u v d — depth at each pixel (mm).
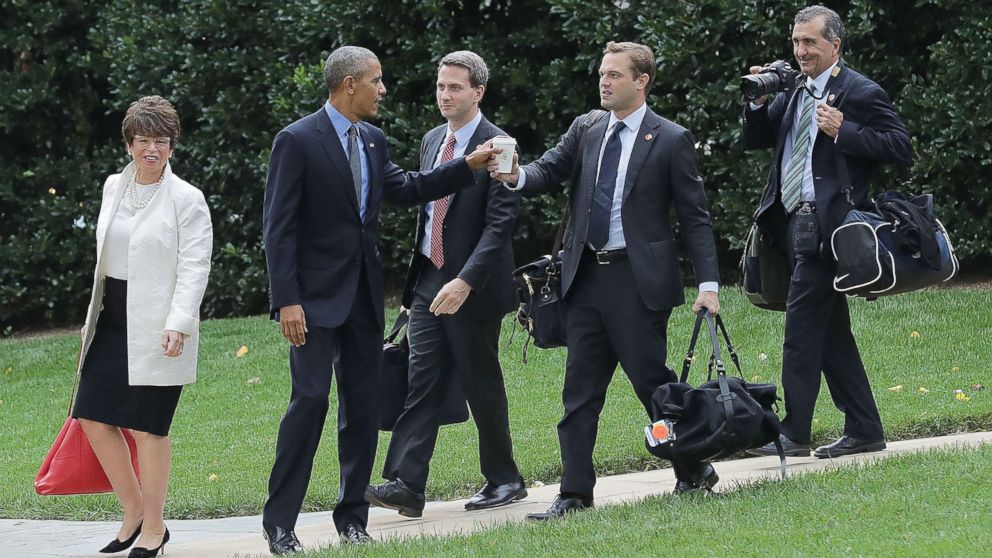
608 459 23891
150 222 17625
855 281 20078
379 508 21906
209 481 24594
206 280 17719
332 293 17312
